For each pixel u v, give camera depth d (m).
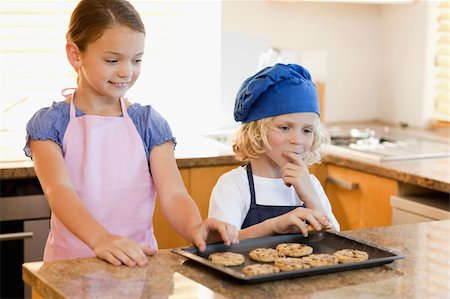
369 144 3.80
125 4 1.94
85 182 2.02
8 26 3.52
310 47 4.27
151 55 3.84
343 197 3.52
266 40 4.13
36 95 3.61
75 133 2.03
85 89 2.06
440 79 4.18
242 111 2.29
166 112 3.92
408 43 4.29
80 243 2.04
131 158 2.06
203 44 3.95
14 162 3.01
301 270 1.55
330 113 4.40
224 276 1.57
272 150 2.23
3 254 2.99
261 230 1.88
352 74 4.43
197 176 3.28
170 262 1.67
